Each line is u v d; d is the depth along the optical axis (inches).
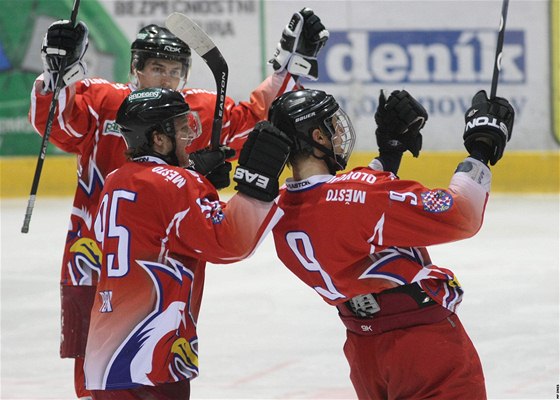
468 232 348.2
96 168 497.7
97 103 491.5
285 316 799.1
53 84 452.8
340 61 1493.6
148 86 491.2
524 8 1475.1
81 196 502.0
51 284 925.8
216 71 397.4
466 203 345.7
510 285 892.0
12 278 952.9
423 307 348.5
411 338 347.3
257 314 807.7
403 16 1486.2
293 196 362.9
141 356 356.8
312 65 493.0
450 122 1488.7
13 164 1491.1
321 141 357.7
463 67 1485.0
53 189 1494.8
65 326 507.2
